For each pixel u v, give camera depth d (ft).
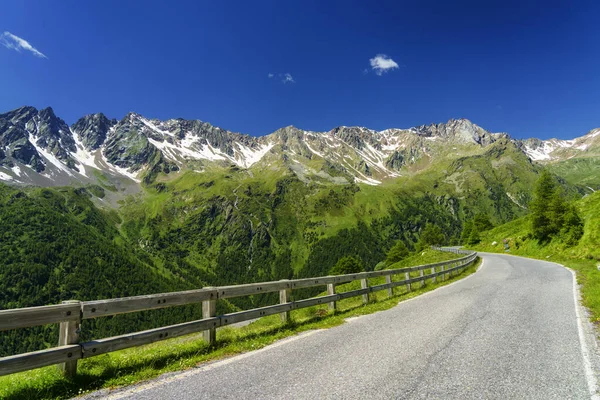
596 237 126.72
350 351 25.71
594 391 17.70
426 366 21.75
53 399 17.88
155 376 21.57
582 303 44.70
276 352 26.45
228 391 18.38
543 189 194.18
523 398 16.89
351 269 346.13
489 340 27.91
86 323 412.77
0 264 556.92
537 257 162.61
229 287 30.66
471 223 411.75
